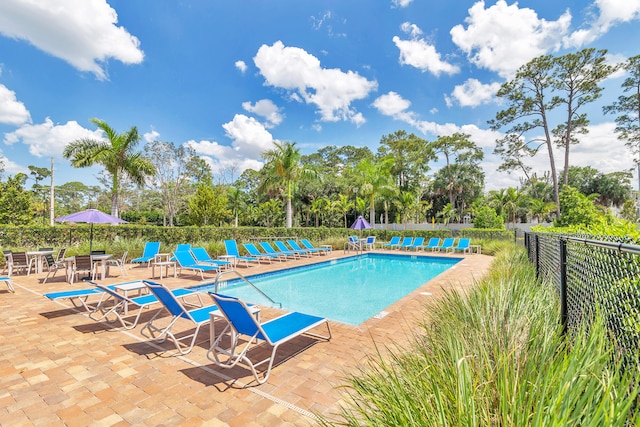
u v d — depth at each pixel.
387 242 19.92
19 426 2.45
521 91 25.31
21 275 9.06
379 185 24.52
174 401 2.80
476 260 13.05
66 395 2.88
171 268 10.62
